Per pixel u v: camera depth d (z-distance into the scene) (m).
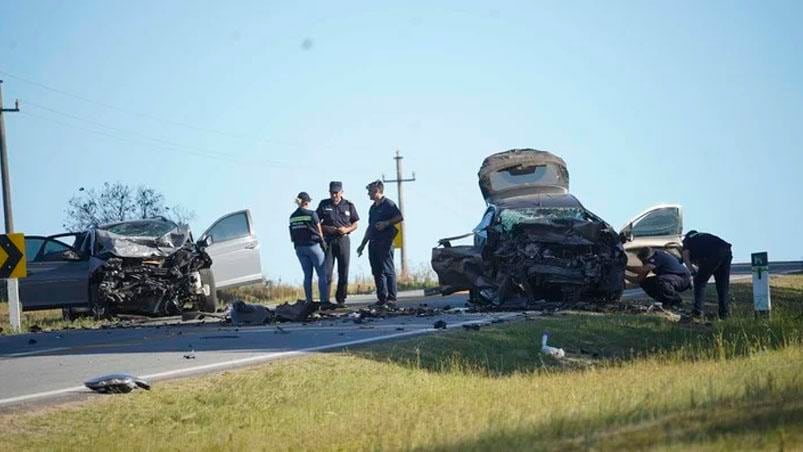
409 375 39.91
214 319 68.75
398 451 26.38
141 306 73.81
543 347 46.53
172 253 74.44
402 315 61.97
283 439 30.20
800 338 48.44
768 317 55.00
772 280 80.94
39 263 76.62
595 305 61.81
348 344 46.38
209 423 33.03
